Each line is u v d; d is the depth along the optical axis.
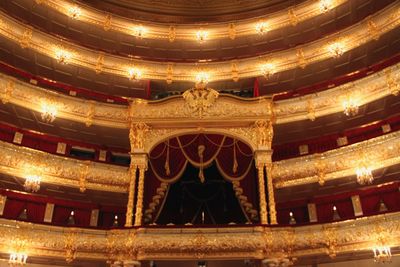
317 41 22.23
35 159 18.62
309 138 21.56
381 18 20.19
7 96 18.70
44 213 19.62
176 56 26.30
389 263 17.19
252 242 15.97
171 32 25.38
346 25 22.62
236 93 24.42
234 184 18.92
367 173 17.11
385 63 20.06
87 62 22.70
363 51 21.34
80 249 16.56
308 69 22.67
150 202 18.61
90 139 21.75
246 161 19.23
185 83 24.25
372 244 15.49
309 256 17.45
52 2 22.80
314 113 19.91
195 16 28.17
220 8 28.16
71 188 19.64
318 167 18.84
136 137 19.72
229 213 20.91
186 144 19.77
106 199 20.72
